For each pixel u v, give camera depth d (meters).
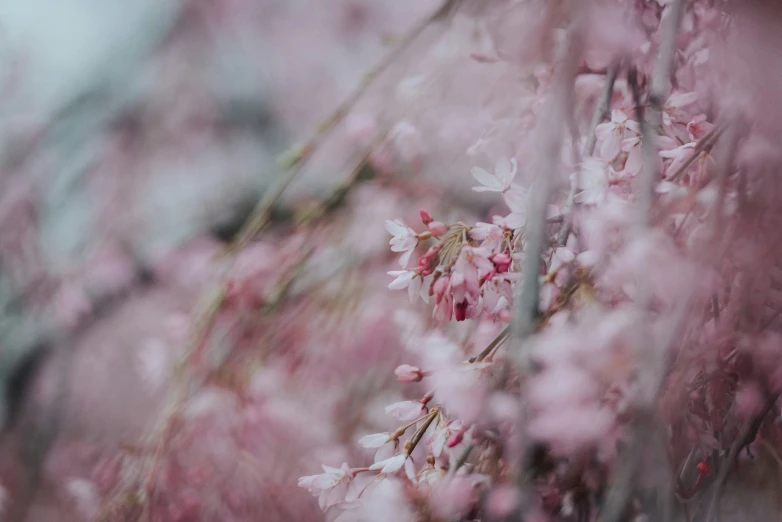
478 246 0.79
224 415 0.98
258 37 1.87
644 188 0.75
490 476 0.75
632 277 0.75
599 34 0.77
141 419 1.45
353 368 1.02
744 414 0.78
